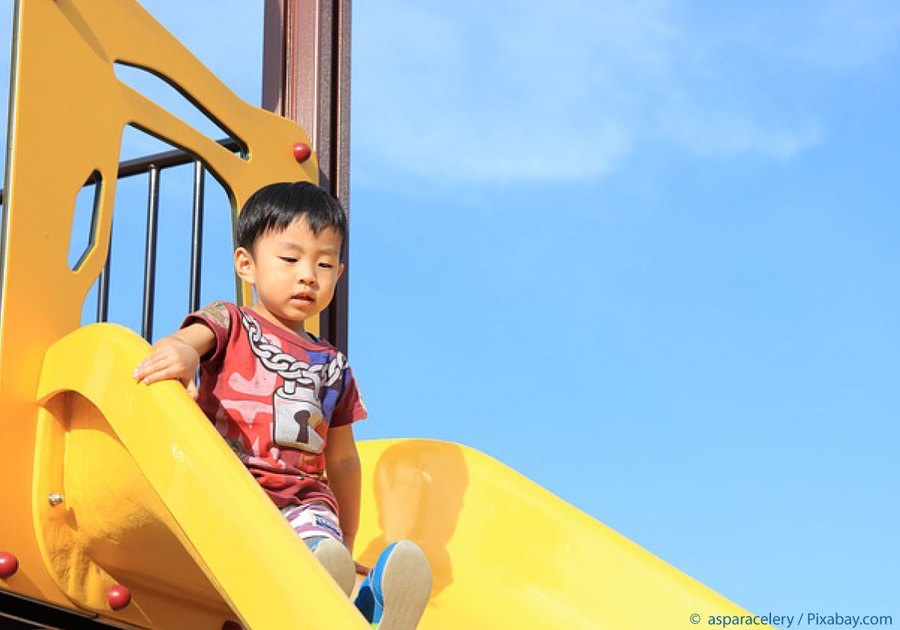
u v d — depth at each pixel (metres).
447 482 2.25
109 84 2.02
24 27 1.84
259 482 1.70
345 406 1.89
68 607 1.70
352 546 1.92
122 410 1.52
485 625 1.96
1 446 1.65
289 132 2.56
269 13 2.92
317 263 1.80
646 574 2.03
